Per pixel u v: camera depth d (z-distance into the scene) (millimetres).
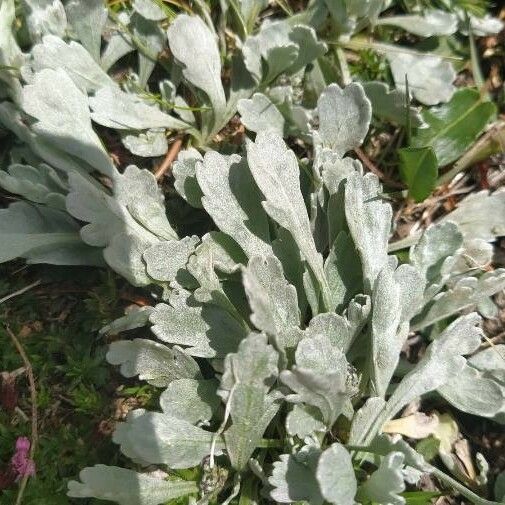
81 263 200
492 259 226
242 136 237
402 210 235
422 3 250
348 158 204
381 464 162
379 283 174
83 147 198
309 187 212
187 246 186
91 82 215
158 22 232
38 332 209
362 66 246
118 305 209
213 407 182
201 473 185
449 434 203
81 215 183
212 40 222
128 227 192
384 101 226
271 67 226
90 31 221
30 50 228
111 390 201
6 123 211
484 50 253
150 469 188
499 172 239
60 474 189
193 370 183
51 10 217
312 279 193
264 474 177
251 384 162
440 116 237
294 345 175
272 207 181
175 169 197
